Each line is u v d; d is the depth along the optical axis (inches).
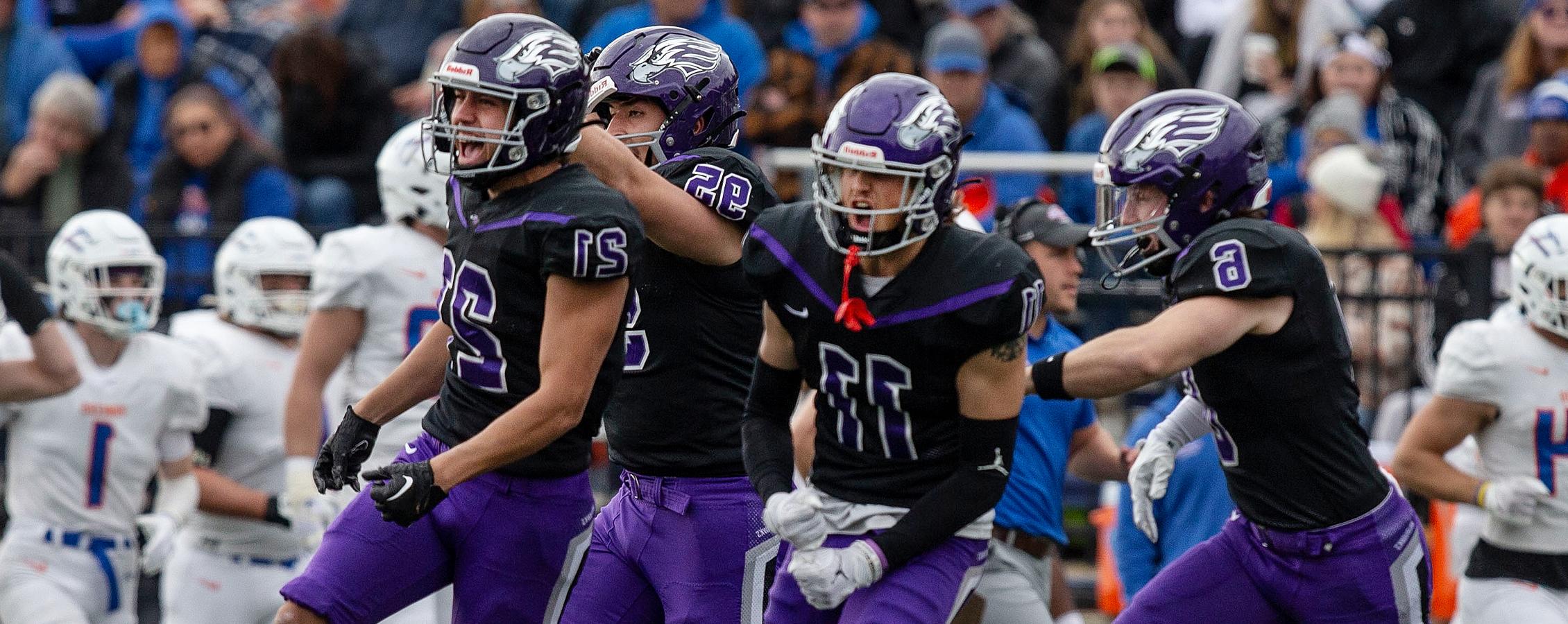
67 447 1031.6
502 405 695.7
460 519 710.5
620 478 789.9
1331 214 1293.1
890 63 1346.0
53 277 1029.2
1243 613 762.2
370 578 703.1
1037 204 943.7
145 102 1539.1
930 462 666.8
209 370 1067.9
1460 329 941.8
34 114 1534.2
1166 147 711.7
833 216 647.1
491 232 679.1
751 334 773.9
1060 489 930.1
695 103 773.3
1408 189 1381.6
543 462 711.1
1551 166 1315.2
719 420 768.3
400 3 1598.2
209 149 1398.9
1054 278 930.1
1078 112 1440.7
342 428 735.1
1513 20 1487.5
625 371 765.9
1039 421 917.8
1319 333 718.5
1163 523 968.9
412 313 1008.2
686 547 767.1
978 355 644.7
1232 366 722.2
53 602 1023.0
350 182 1455.5
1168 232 719.1
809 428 878.4
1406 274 1240.8
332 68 1440.7
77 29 1686.8
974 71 1322.6
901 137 626.2
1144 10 1561.3
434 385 741.9
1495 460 940.6
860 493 674.8
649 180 727.7
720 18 1400.1
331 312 1007.6
